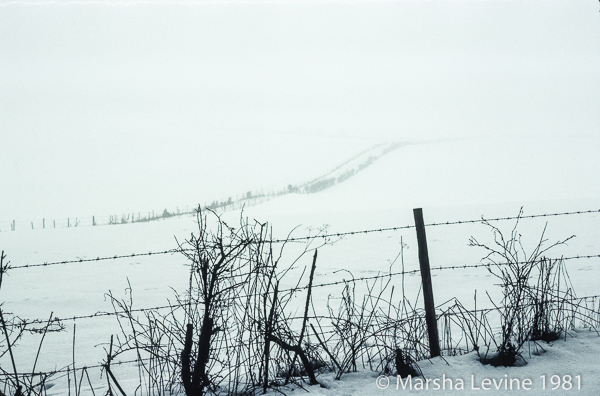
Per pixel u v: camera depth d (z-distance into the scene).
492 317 6.21
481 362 3.72
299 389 3.45
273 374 3.79
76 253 21.38
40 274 15.66
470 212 24.58
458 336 4.95
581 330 4.36
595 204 23.00
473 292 8.67
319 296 9.35
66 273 15.62
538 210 22.83
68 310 9.84
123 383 4.42
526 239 15.89
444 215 24.25
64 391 4.31
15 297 11.81
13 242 25.62
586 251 12.73
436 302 7.90
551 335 4.11
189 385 3.21
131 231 26.59
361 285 10.34
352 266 13.50
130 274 14.65
